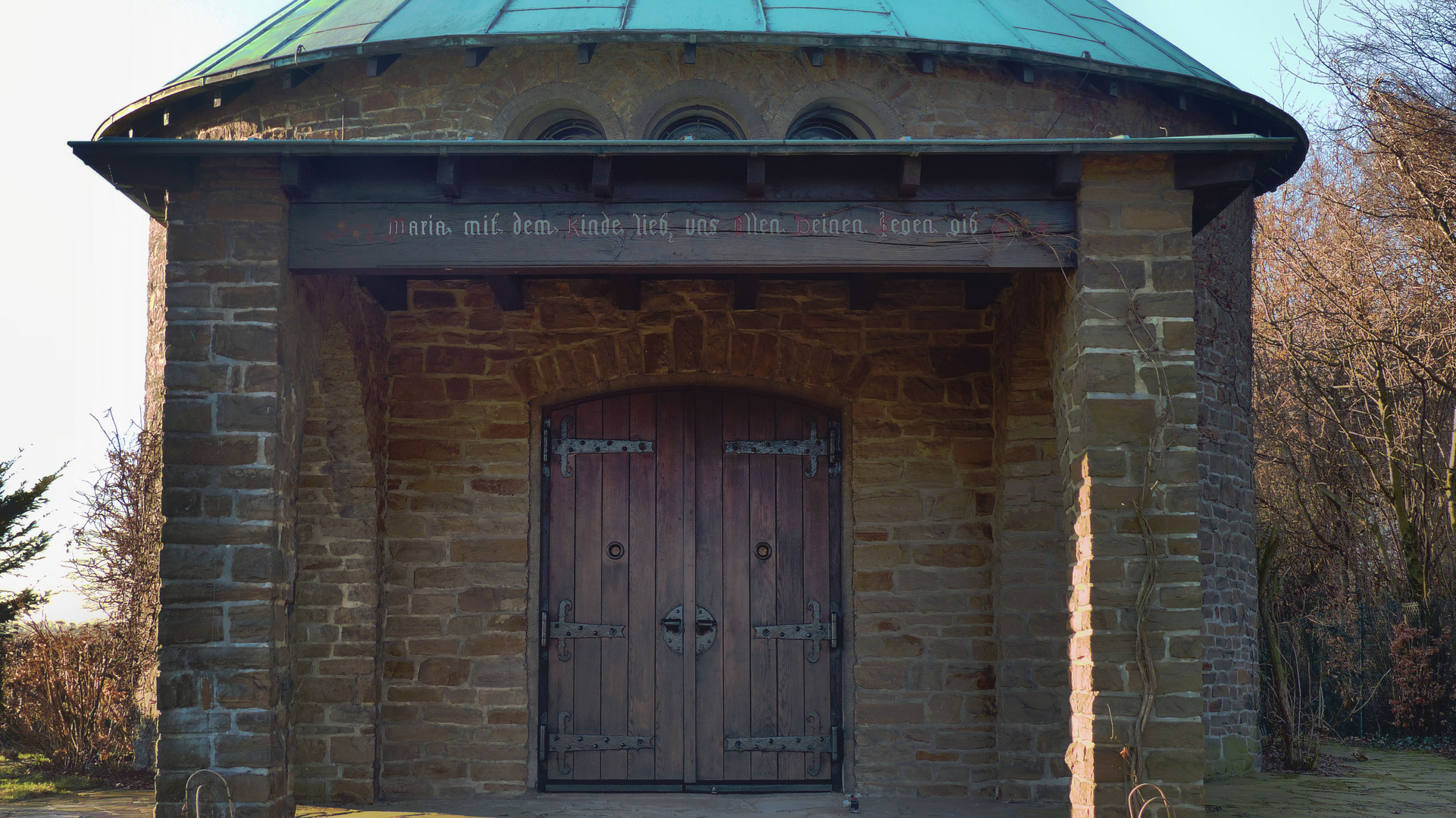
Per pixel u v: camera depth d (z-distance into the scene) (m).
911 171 6.19
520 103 8.49
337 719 8.30
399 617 8.55
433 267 6.34
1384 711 14.48
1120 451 6.16
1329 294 15.30
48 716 9.96
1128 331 6.21
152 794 8.94
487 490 8.67
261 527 6.11
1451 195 12.49
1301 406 17.66
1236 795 9.05
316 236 6.37
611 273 7.55
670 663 8.71
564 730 8.63
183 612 6.04
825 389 8.84
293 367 6.52
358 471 8.40
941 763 8.49
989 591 8.64
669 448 8.91
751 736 8.66
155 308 11.02
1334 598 15.51
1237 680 10.47
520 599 8.57
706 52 8.52
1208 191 6.41
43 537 8.75
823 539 8.86
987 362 8.85
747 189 6.29
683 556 8.81
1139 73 8.60
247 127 8.91
